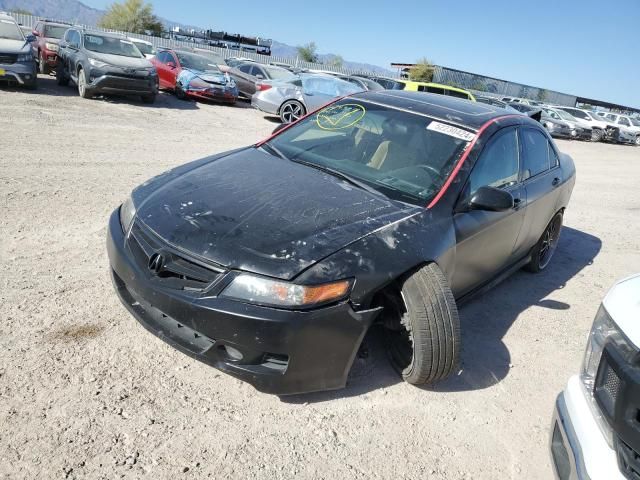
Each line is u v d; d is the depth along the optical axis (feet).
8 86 40.16
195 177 11.14
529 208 14.14
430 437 9.10
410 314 9.37
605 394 6.15
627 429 5.65
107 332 10.34
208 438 8.20
